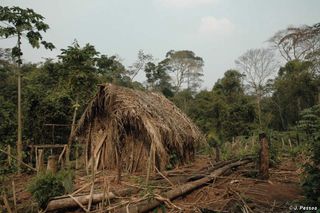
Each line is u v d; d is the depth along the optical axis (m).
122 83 26.95
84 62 13.12
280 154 12.70
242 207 6.21
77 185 7.82
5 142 12.81
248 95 37.22
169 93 38.62
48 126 13.66
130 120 9.67
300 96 29.12
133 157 10.20
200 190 7.57
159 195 6.40
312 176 5.75
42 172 7.00
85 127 11.69
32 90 13.60
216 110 31.31
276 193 7.45
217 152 12.21
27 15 10.93
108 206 6.05
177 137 10.22
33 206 6.39
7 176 10.06
